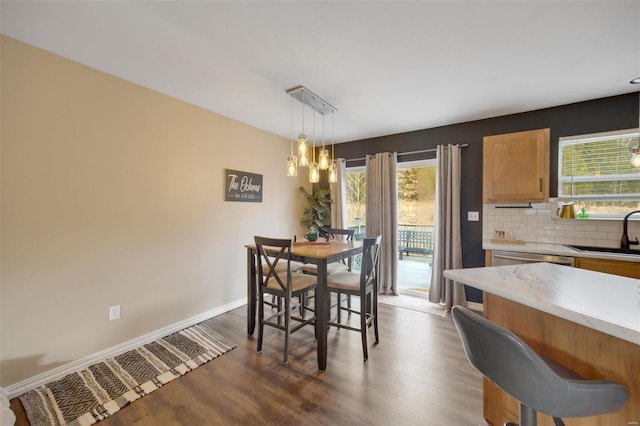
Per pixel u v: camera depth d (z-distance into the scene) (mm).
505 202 2936
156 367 2072
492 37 1725
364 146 4215
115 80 2246
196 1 1423
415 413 1612
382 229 3881
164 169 2609
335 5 1451
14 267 1758
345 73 2193
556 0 1410
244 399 1735
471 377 1951
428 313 3145
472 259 3344
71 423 1542
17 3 1422
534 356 787
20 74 1774
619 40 1744
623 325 787
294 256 2246
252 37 1737
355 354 2266
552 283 1253
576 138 2758
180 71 2180
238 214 3412
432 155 3613
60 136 1944
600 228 2641
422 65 2070
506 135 2852
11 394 1732
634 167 2576
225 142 3227
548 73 2184
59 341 1946
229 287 3283
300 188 4438
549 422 1234
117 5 1449
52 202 1911
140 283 2422
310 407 1664
